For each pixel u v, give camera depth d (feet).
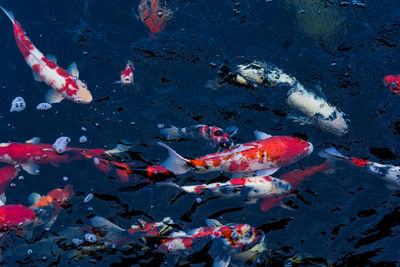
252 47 16.71
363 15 16.99
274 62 16.51
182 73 16.47
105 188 15.37
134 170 15.44
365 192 15.26
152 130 15.89
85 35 16.90
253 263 14.74
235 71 16.43
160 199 15.28
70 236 14.97
